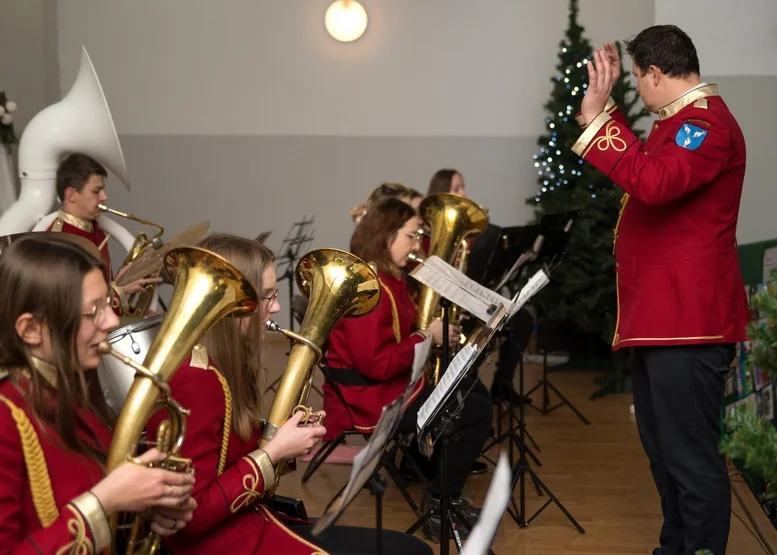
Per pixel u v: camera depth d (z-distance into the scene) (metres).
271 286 2.06
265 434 1.99
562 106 6.79
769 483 1.75
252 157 7.91
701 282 2.69
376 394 3.42
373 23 7.72
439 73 7.71
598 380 6.28
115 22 7.84
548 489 3.67
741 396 4.08
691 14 5.80
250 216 7.97
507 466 1.51
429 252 3.81
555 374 6.68
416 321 3.58
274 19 7.77
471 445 3.33
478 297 2.60
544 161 7.05
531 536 3.39
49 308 1.45
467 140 7.74
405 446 3.54
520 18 7.58
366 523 3.54
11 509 1.40
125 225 7.97
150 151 7.93
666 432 2.77
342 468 4.29
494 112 7.69
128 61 7.87
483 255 5.13
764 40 5.75
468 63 7.67
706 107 2.67
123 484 1.43
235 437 1.90
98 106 4.13
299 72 7.81
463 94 7.71
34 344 1.47
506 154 7.71
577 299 6.56
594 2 7.41
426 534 3.38
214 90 7.87
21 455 1.43
